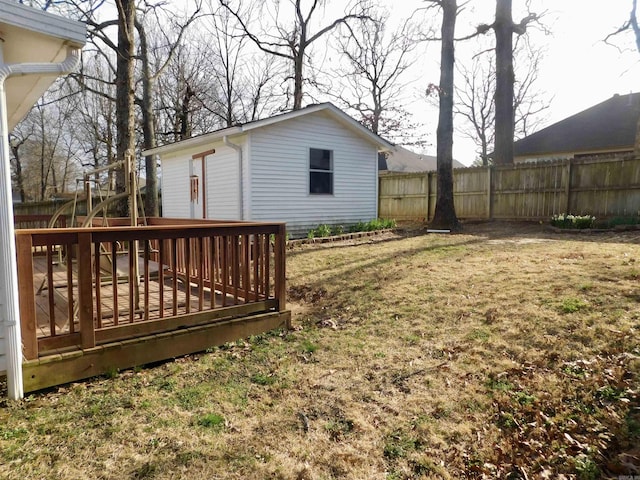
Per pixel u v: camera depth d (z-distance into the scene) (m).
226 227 4.12
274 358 3.75
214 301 4.26
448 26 10.48
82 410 2.78
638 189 9.80
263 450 2.41
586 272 5.08
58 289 4.94
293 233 10.41
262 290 4.59
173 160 12.89
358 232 10.58
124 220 7.43
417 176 14.29
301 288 6.16
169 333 3.67
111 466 2.22
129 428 2.58
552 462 2.27
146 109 13.72
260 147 9.67
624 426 2.44
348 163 11.52
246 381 3.29
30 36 2.81
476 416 2.72
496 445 2.45
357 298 5.39
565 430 2.50
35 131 26.11
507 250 7.27
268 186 9.88
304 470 2.25
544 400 2.79
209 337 3.95
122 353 3.39
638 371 2.90
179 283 5.65
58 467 2.20
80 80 13.56
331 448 2.45
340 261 7.45
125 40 9.96
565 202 11.00
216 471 2.22
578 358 3.22
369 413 2.81
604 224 9.13
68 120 25.06
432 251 7.71
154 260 6.68
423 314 4.57
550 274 5.19
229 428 2.63
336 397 3.03
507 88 14.20
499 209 12.39
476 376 3.18
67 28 2.85
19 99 4.15
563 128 18.75
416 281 5.71
